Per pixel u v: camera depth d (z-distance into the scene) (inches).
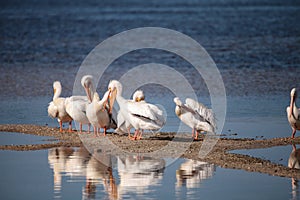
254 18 2272.4
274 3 3329.2
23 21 2269.9
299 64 1140.5
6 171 456.4
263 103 768.9
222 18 2305.6
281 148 530.0
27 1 4037.9
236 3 3410.4
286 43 1464.1
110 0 4082.2
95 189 415.5
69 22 2224.4
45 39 1648.6
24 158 494.6
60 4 3612.2
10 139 565.3
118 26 2041.1
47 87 914.7
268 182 427.2
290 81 946.1
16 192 408.2
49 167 468.1
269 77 988.6
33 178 439.5
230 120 666.2
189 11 2746.1
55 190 412.8
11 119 681.0
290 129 617.3
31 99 812.6
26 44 1525.6
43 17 2484.0
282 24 1990.7
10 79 989.2
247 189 412.2
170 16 2450.8
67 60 1245.7
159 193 406.6
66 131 609.3
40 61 1226.6
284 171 453.4
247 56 1256.8
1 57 1285.7
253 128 622.2
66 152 517.0
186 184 425.7
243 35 1689.2
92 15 2588.6
